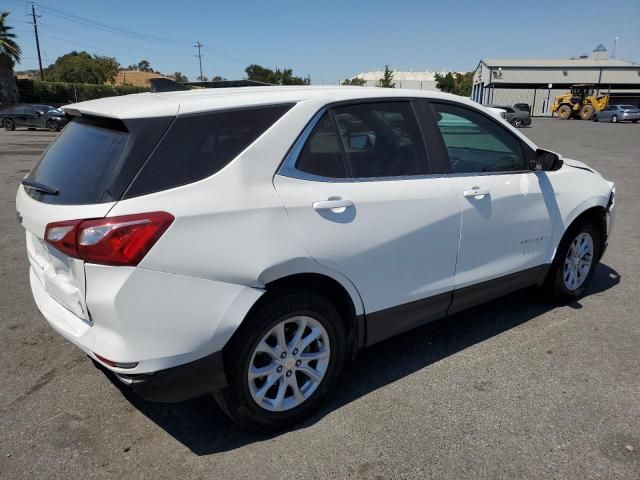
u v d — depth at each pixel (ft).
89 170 8.03
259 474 8.29
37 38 192.54
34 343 12.59
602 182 14.82
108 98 9.87
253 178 8.45
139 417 9.75
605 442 9.00
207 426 9.50
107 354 7.72
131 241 7.39
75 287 8.21
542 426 9.43
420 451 8.80
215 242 7.95
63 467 8.43
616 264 18.60
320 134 9.33
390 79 234.99
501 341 12.71
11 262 18.74
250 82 12.77
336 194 9.22
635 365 11.54
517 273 12.85
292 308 8.86
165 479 8.19
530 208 12.64
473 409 9.95
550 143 70.74
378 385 10.81
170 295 7.73
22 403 10.17
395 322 10.57
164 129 7.99
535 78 212.84
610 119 139.33
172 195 7.77
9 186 34.91
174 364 7.96
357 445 8.96
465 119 11.71
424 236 10.46
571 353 12.10
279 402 9.16
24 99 148.56
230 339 8.43
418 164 10.68
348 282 9.51
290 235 8.60
